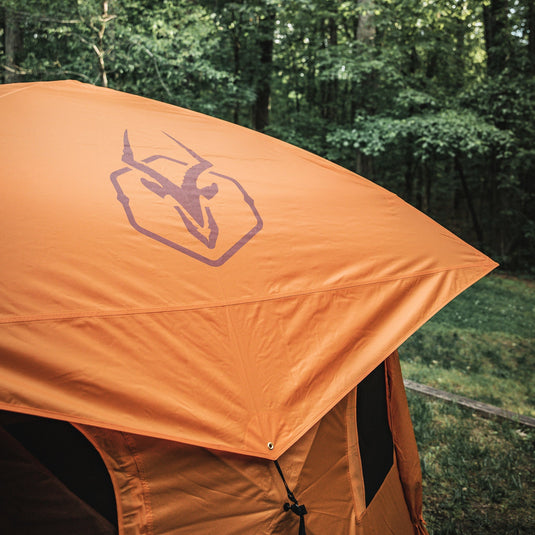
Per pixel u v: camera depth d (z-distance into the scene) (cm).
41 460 188
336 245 261
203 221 235
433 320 1016
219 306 209
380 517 271
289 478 214
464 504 386
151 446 192
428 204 2430
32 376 163
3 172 217
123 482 188
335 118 2039
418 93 1370
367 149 1327
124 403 173
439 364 739
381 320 246
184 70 1094
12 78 1064
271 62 1623
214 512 197
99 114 287
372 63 1288
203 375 191
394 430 318
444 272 277
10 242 188
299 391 210
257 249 237
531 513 379
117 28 969
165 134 288
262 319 216
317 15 1488
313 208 277
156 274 204
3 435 185
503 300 1265
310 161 336
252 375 202
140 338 186
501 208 1870
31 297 176
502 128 1564
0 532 179
